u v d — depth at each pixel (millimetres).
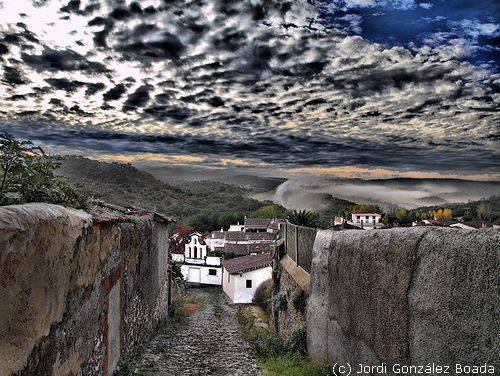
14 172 4016
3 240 2625
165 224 14508
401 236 4344
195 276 46656
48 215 3441
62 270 3844
